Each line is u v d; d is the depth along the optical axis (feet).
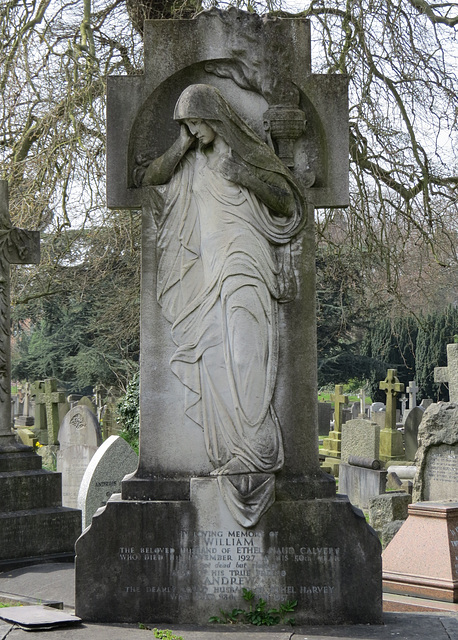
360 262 54.70
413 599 22.94
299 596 17.95
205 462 18.57
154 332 18.89
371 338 117.70
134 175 19.34
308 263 18.95
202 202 18.90
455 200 48.62
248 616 17.88
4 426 30.30
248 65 19.15
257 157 18.81
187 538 18.11
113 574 18.07
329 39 45.88
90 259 55.31
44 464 64.85
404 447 70.49
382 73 46.65
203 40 19.20
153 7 48.03
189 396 18.67
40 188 46.34
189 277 18.85
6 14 46.73
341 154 19.20
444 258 53.88
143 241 19.08
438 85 46.85
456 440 37.55
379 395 119.65
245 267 18.62
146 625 17.71
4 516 28.66
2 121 47.01
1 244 30.42
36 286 56.34
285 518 18.12
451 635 16.88
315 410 18.69
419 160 47.21
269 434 18.49
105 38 48.52
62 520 29.91
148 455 18.65
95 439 52.31
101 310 73.41
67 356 101.91
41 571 25.96
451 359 42.63
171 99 19.40
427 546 23.97
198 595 17.99
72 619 17.65
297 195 19.04
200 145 18.94
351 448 55.21
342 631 17.25
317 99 19.20
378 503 34.35
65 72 45.42
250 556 18.06
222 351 18.66
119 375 93.66
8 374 30.50
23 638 16.51
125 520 18.16
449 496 38.11
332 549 18.02
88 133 45.85
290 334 18.83
